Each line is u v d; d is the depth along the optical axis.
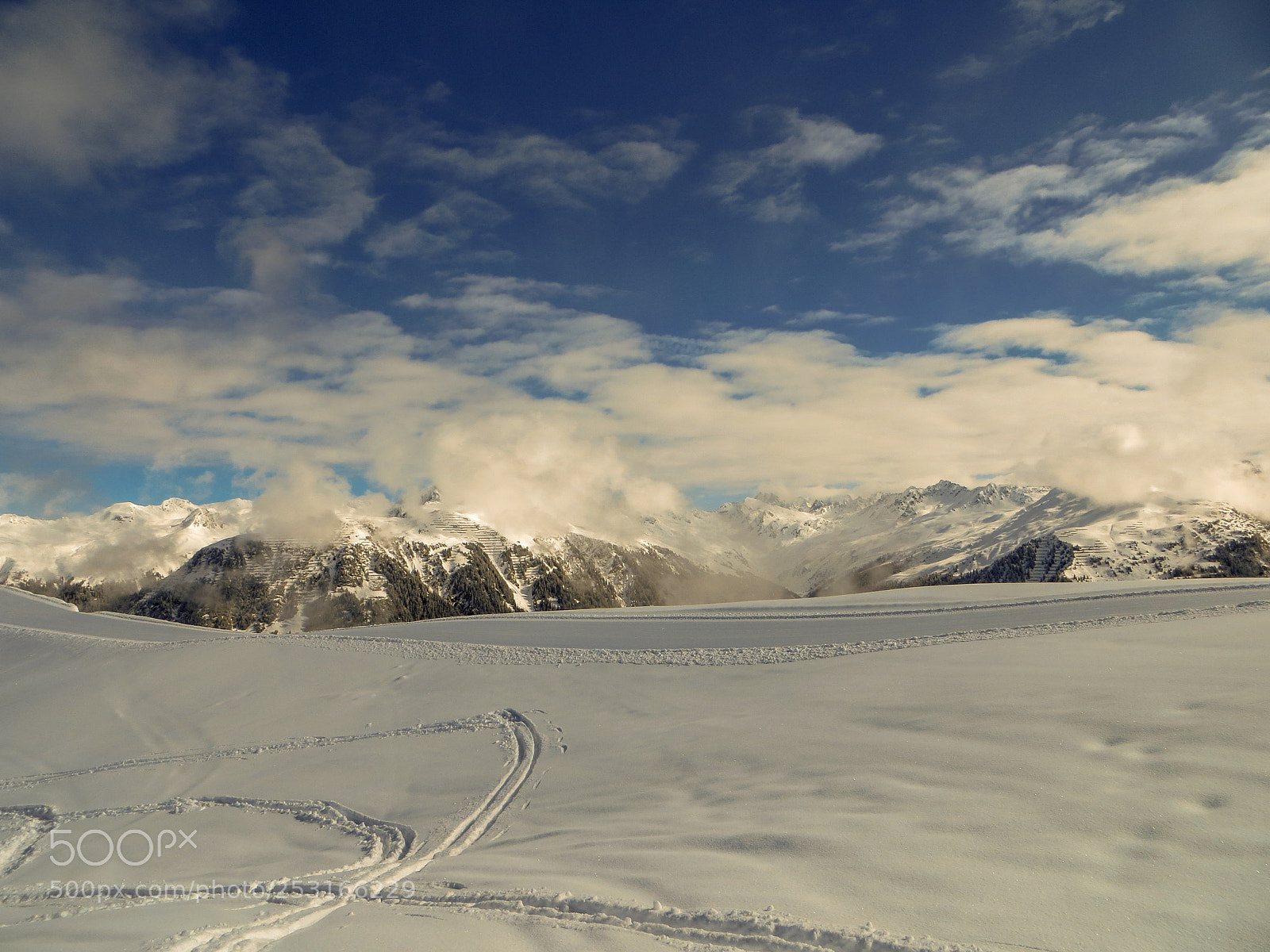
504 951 6.46
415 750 18.36
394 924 7.53
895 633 26.64
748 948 6.32
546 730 18.83
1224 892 6.42
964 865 7.64
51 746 22.36
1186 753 10.04
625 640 31.52
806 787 11.30
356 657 30.44
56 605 53.50
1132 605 27.02
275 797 16.06
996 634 23.53
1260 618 20.06
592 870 8.97
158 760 20.08
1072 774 9.96
